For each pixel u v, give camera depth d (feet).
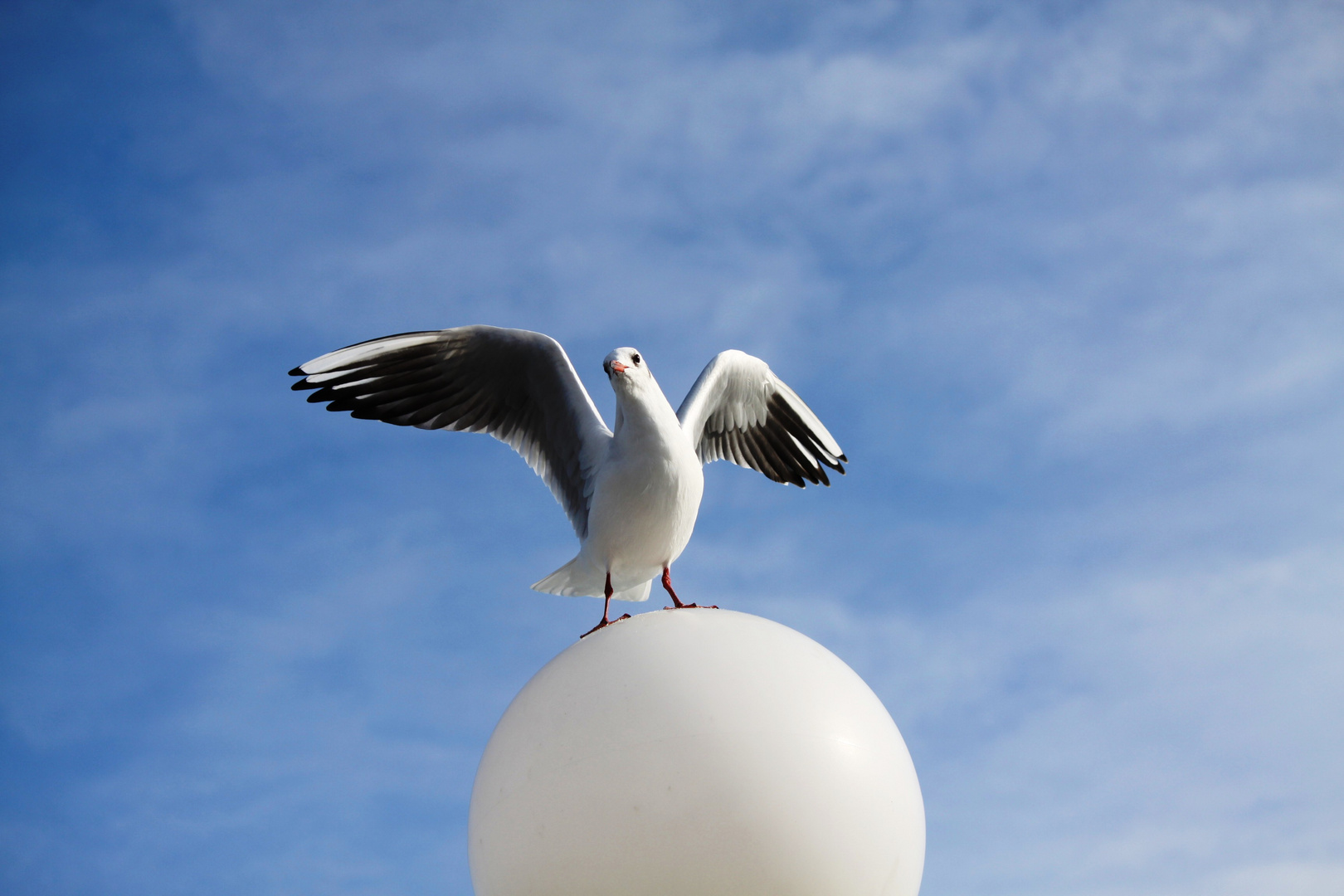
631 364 19.93
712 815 12.88
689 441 20.79
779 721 13.37
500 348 22.95
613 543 20.70
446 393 23.75
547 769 13.42
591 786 13.14
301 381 22.68
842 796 13.25
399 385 23.38
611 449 20.93
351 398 23.07
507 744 14.07
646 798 12.96
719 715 13.30
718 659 13.84
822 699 13.76
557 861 13.17
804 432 26.89
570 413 22.62
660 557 20.97
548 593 22.53
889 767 13.82
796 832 12.97
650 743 13.17
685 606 16.10
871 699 14.46
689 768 13.02
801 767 13.17
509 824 13.60
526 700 14.40
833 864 13.12
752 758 13.10
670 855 12.84
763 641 14.24
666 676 13.64
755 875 12.85
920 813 14.32
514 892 13.56
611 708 13.51
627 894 12.91
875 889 13.46
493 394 23.80
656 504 20.29
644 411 20.01
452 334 22.91
